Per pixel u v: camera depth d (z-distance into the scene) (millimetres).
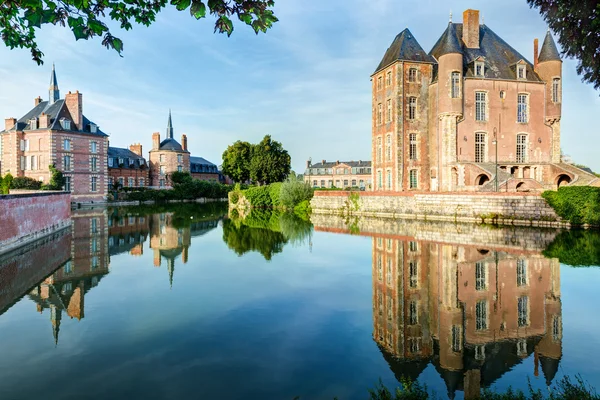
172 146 82875
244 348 8000
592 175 34406
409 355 7684
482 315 9859
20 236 19469
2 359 7512
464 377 6766
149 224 32438
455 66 35938
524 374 6863
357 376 6844
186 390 6363
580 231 23281
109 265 16234
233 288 12648
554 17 7449
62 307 10742
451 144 36312
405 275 14086
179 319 9742
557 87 38438
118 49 4703
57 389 6391
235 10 4363
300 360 7461
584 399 5363
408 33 40812
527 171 38062
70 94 55469
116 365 7262
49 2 4160
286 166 70000
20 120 57375
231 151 73812
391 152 40031
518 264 15250
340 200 42562
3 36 5367
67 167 54031
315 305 10844
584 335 8531
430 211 33062
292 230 28250
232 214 43625
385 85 41125
